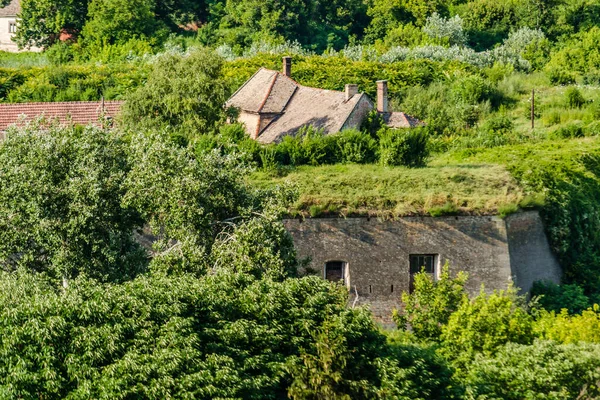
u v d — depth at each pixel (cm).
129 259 12431
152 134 12750
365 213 15188
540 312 14500
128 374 9669
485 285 15475
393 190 15725
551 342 12019
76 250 12025
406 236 15312
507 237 15650
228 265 11744
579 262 16812
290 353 10838
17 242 11988
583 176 18238
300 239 15075
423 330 13300
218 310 10731
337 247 15150
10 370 9644
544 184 16938
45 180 12000
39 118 12794
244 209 12112
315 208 15062
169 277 11244
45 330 9806
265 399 10269
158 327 10188
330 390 10469
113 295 10325
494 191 15950
